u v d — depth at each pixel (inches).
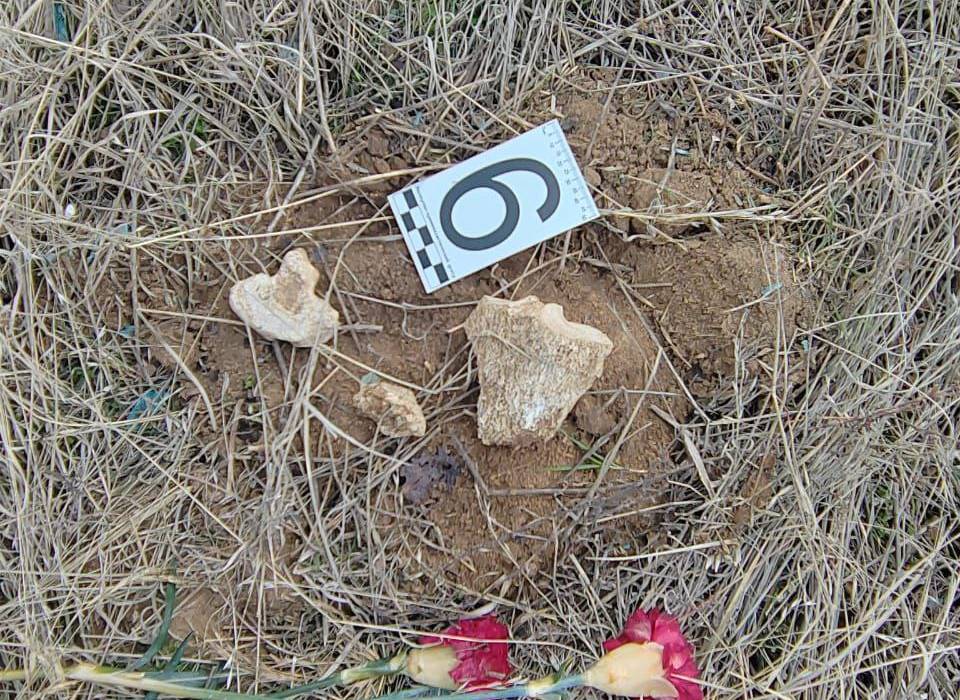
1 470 19.5
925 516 20.8
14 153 19.5
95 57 19.5
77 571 19.4
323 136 19.6
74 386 19.8
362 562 19.8
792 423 20.1
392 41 20.0
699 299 19.9
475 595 19.6
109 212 19.7
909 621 20.4
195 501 19.3
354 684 19.6
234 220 19.3
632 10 20.6
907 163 20.5
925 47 20.5
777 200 20.2
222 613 19.6
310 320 19.1
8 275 19.6
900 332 20.4
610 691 16.5
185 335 19.6
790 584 20.2
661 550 20.0
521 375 18.6
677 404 20.1
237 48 19.2
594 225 19.9
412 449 19.7
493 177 19.4
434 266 19.5
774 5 20.7
